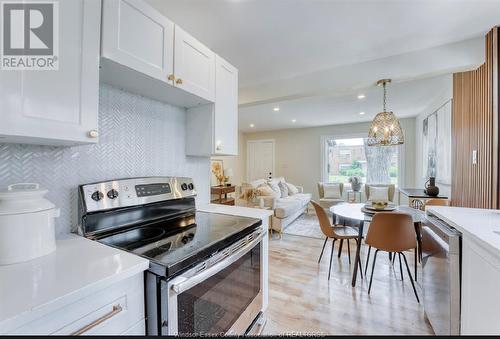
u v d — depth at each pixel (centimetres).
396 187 591
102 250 97
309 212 617
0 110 76
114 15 108
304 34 204
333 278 249
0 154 99
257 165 791
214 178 688
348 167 654
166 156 178
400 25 191
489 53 202
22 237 84
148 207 149
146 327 89
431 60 227
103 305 74
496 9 171
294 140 725
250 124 656
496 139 199
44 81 86
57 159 116
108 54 105
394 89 354
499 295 96
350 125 639
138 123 157
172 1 163
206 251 107
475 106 241
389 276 253
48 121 87
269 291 223
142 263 85
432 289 160
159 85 140
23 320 56
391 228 211
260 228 163
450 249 132
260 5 167
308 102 427
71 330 67
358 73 259
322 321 179
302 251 333
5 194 83
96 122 102
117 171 144
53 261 85
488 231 117
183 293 93
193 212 183
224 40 213
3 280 70
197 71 161
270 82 311
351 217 248
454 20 185
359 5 167
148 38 125
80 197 119
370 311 191
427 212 183
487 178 214
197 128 191
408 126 576
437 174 399
